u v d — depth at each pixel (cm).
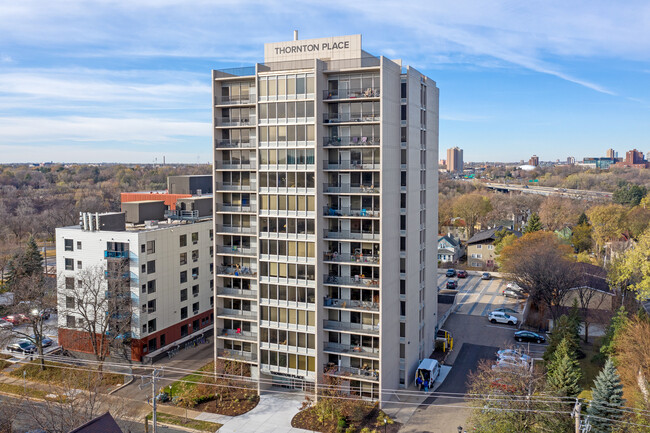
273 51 5325
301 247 4781
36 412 4172
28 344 6303
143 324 5922
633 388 4497
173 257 6412
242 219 5394
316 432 4347
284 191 4822
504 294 8969
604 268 8719
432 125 5991
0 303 7969
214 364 5559
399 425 4441
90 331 5538
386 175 4741
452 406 4806
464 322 7494
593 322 7150
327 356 5022
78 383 4744
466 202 15000
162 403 4900
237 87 5219
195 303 6856
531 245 8444
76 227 6412
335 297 5012
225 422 4522
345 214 4912
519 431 3778
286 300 4869
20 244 12306
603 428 3944
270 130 4856
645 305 6925
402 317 5212
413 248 5359
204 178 8888
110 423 3086
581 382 5219
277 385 5247
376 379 4741
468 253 11912
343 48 5012
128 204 6838
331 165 4916
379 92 4678
